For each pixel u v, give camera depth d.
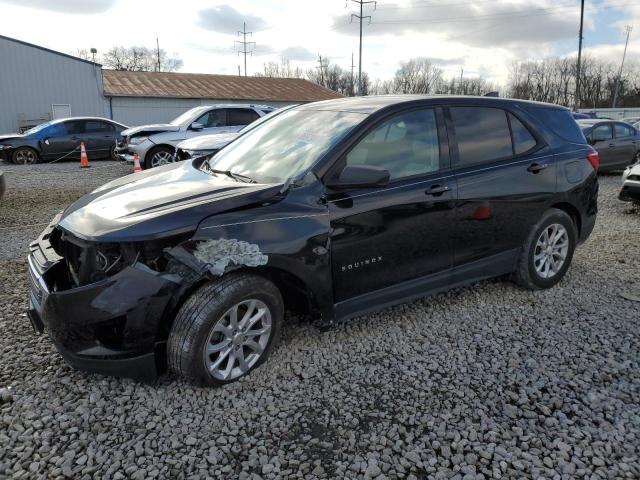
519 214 4.26
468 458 2.51
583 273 5.14
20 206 8.72
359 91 44.84
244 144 4.16
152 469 2.42
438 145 3.83
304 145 3.58
